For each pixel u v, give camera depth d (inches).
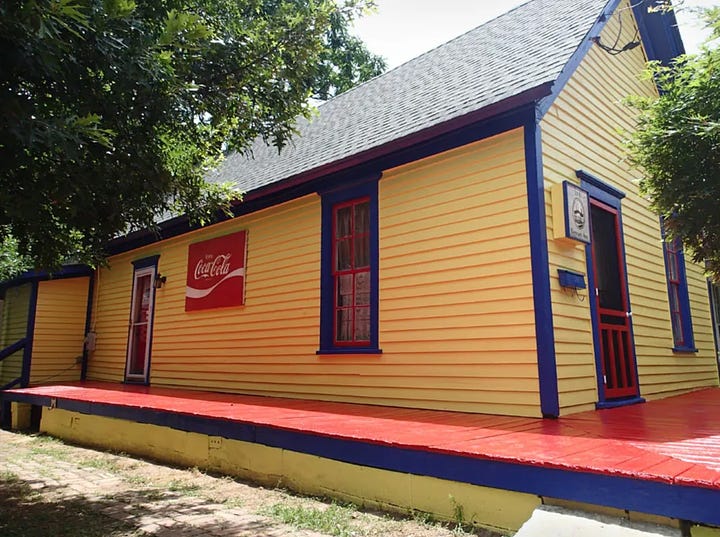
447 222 253.1
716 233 255.0
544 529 120.7
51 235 193.6
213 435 230.5
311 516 159.0
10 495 195.9
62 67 138.1
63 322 511.2
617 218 283.3
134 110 159.6
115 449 286.7
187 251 422.6
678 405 257.3
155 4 167.2
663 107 252.2
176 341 417.4
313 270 319.6
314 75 205.6
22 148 135.5
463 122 234.7
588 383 232.1
